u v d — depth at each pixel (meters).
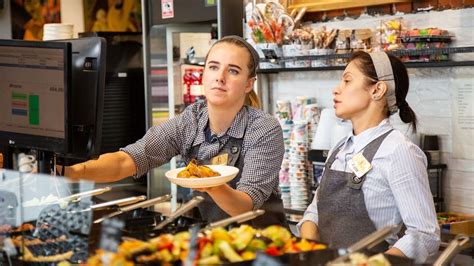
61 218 1.84
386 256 1.62
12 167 2.60
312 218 2.69
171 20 4.54
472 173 3.32
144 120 5.66
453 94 3.38
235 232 1.64
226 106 2.65
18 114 2.55
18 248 1.77
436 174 3.41
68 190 2.00
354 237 2.42
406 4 3.56
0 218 1.94
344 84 2.59
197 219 1.87
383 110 2.56
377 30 3.51
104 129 5.48
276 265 1.48
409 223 2.37
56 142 2.43
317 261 1.50
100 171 2.70
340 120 3.53
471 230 3.15
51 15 7.30
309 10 3.95
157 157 2.86
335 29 3.69
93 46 2.46
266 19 3.82
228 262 1.52
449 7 3.36
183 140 2.83
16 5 7.40
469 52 3.16
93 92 2.47
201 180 2.19
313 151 3.62
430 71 3.47
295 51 3.73
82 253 1.63
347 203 2.51
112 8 7.30
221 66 2.63
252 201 2.44
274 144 2.66
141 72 5.65
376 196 2.45
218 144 2.72
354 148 2.55
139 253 1.54
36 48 2.42
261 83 4.27
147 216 1.86
